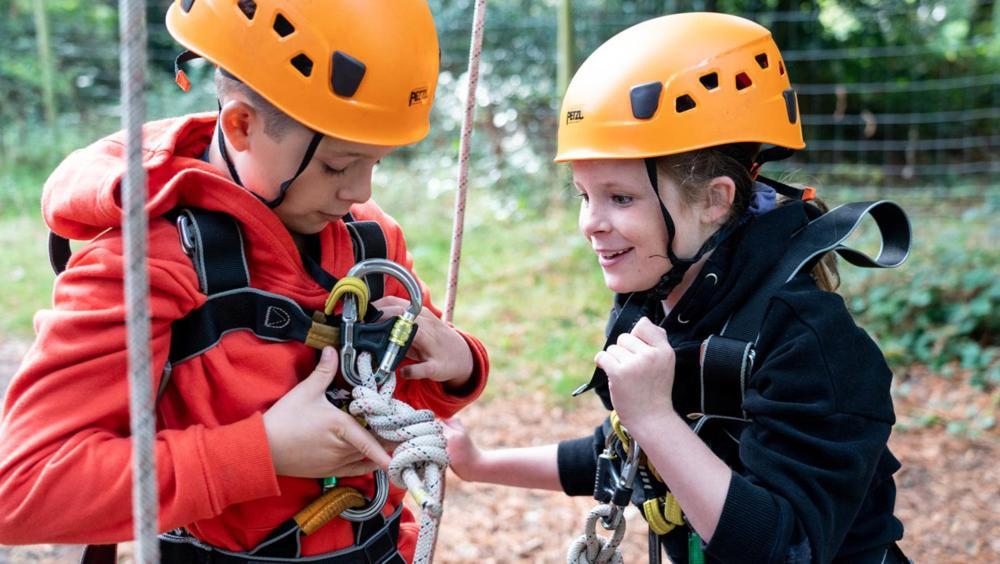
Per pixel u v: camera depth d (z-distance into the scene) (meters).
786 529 1.51
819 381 1.58
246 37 1.43
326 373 1.51
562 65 7.38
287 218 1.56
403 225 7.93
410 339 1.57
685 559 1.85
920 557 3.48
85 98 11.13
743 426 1.71
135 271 0.91
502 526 3.64
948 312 5.56
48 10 11.15
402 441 1.51
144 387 0.93
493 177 8.69
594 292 6.27
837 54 9.97
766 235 1.72
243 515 1.57
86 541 1.43
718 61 1.73
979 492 3.95
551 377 5.05
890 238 1.87
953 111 10.38
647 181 1.72
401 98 1.47
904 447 4.38
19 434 1.40
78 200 1.46
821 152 10.45
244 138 1.48
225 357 1.49
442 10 9.52
